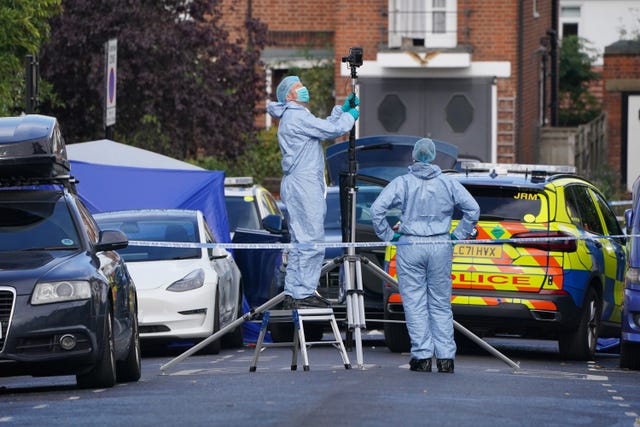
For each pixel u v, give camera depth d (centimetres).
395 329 5241
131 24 8669
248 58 9025
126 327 4200
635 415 3322
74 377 4672
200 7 8906
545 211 4975
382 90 10838
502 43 10762
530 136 11488
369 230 5791
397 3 10812
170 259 5634
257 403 3338
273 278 6069
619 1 15825
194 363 5016
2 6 6131
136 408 3344
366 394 3512
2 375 3881
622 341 4838
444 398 3488
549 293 4900
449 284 4322
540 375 4353
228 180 7488
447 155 6712
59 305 3812
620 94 14438
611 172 12556
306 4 11581
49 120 4319
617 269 5559
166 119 8944
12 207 4209
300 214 4400
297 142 4388
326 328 6028
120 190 6619
